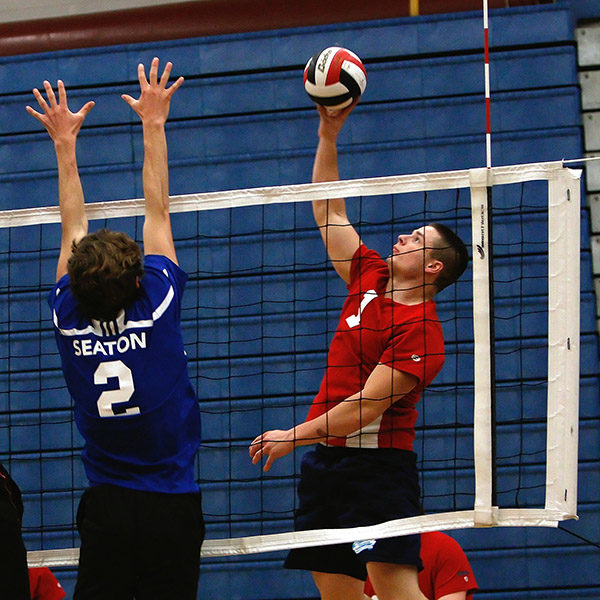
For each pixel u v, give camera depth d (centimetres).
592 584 1838
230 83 2114
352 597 1129
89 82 2162
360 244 1175
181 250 2044
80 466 1952
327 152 1183
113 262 891
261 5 2219
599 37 2086
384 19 2136
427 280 1127
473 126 2025
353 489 1068
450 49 2075
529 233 1962
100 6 2362
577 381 1052
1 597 930
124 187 2083
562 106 2012
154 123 1045
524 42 2059
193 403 945
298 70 2112
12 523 962
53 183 2106
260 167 2064
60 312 952
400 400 1094
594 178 2023
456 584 1327
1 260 2080
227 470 1934
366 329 1103
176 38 2223
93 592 877
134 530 877
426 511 1875
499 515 1045
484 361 1061
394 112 2048
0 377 2014
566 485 1041
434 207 1998
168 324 930
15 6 2378
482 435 1050
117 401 905
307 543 1063
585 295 1942
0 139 2136
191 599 891
